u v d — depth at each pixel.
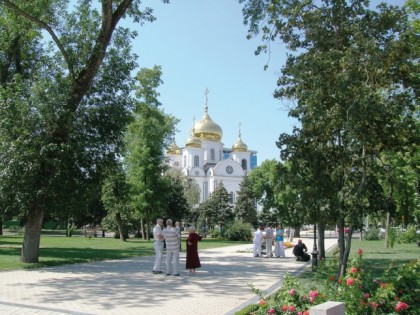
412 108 11.66
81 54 19.03
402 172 16.70
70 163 17.75
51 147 16.78
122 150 20.95
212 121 99.94
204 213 64.06
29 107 17.39
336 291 8.03
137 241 40.62
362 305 7.46
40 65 21.28
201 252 27.67
